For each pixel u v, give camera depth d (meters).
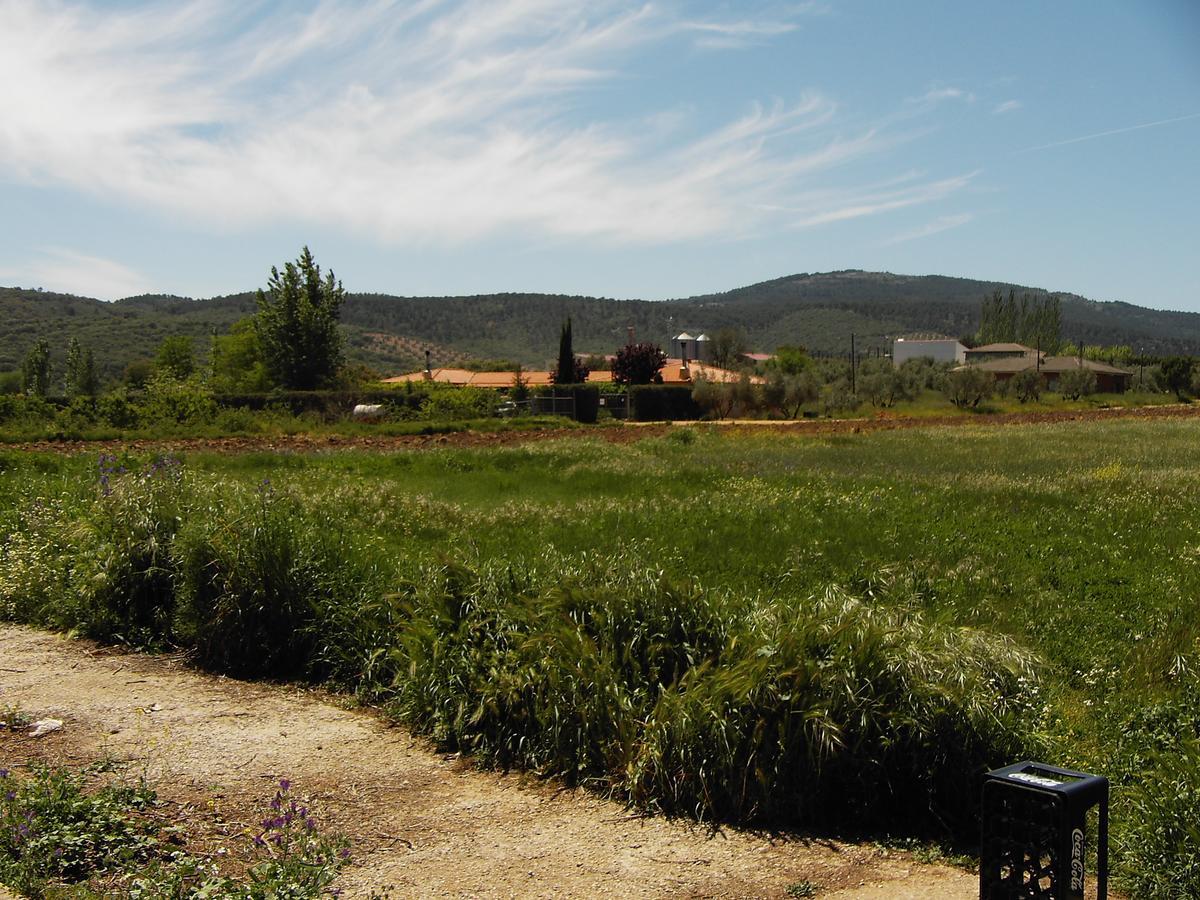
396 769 6.46
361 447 32.56
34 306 142.12
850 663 6.09
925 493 18.34
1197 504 17.08
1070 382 79.25
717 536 13.50
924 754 5.89
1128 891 4.88
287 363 67.06
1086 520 15.34
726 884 4.96
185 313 166.88
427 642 7.48
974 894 4.88
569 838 5.48
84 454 23.78
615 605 7.22
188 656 8.91
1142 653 8.32
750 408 60.88
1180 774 5.18
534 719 6.66
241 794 5.79
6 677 8.02
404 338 188.00
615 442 34.88
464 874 4.95
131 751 6.38
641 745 6.11
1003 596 10.60
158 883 4.36
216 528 9.07
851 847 5.52
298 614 8.61
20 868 4.44
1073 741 6.48
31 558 10.52
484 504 17.23
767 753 5.88
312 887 4.31
